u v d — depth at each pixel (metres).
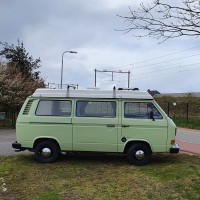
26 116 11.54
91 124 11.40
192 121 37.59
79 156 12.73
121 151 11.39
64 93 11.62
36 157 11.58
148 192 8.79
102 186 9.25
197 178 9.58
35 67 38.94
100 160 12.12
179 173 10.03
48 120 11.46
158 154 13.20
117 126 11.37
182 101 53.25
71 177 10.02
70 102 11.59
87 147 11.43
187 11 5.88
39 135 11.46
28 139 11.50
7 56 37.88
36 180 9.73
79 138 11.43
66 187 9.20
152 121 11.36
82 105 11.55
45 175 10.16
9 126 29.25
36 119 11.48
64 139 11.46
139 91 11.58
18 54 37.94
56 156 11.59
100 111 11.51
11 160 11.99
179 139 22.39
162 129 11.34
